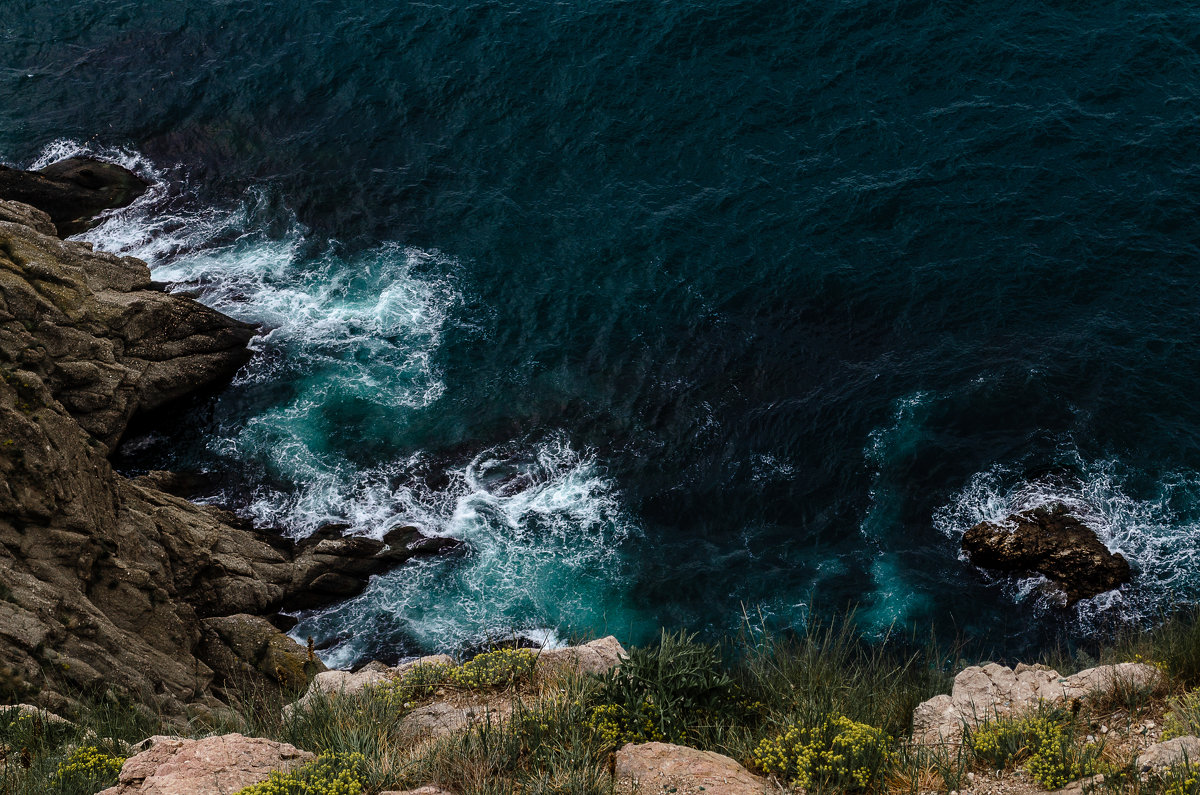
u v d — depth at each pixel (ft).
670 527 111.75
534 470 117.08
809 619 101.45
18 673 71.20
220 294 132.77
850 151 144.66
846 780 38.06
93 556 86.43
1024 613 100.83
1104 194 136.26
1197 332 121.08
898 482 112.57
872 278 130.93
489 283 134.10
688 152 146.61
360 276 135.54
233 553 103.24
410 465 117.91
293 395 124.16
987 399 117.70
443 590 106.73
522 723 42.01
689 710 44.27
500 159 147.64
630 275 133.59
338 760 38.22
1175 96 147.64
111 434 110.63
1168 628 55.11
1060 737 39.37
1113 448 112.16
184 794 35.47
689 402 121.60
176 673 85.10
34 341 104.88
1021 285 127.85
